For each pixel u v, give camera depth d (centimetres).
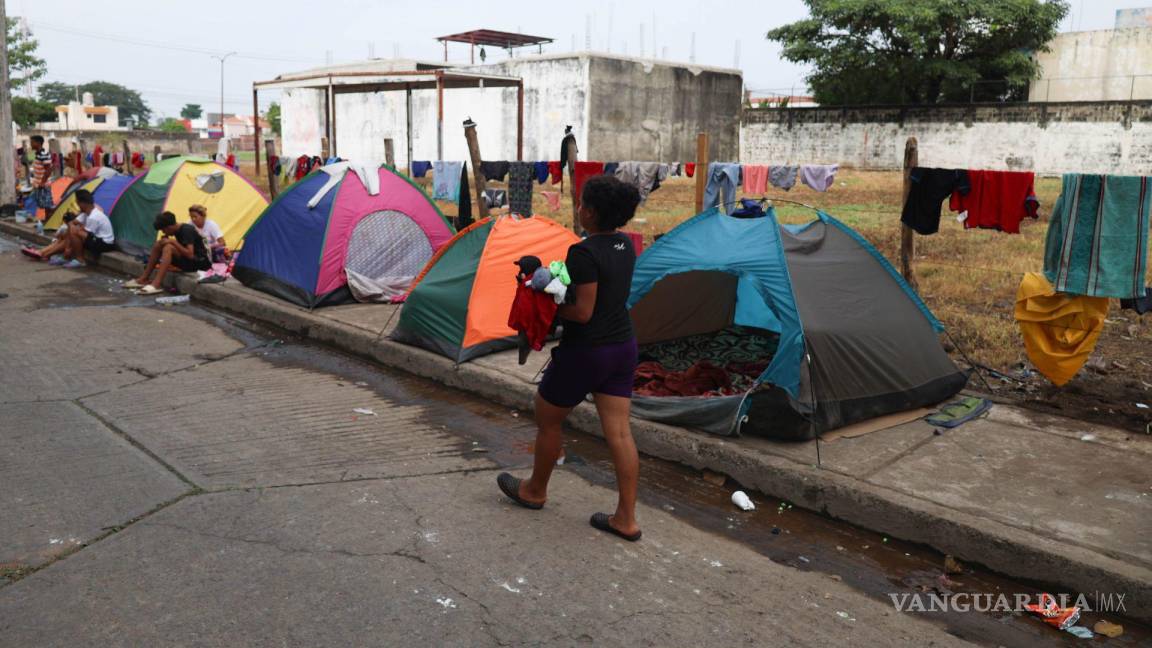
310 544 404
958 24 3078
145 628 329
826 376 533
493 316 735
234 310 1000
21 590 356
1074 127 2750
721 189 830
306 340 873
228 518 431
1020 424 571
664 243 617
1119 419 581
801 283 550
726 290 785
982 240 1345
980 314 889
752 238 575
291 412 625
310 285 935
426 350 750
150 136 4906
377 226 978
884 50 3300
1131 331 821
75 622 332
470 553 399
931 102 3262
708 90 3447
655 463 546
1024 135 2852
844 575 407
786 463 494
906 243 753
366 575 375
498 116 3322
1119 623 368
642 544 421
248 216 1268
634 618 349
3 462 503
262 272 1004
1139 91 3195
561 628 338
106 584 362
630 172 884
